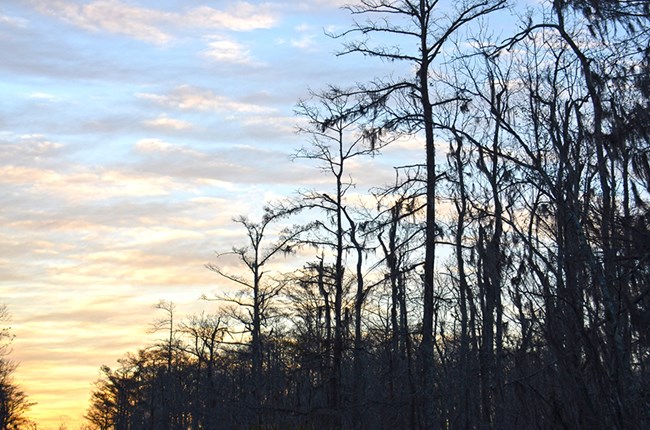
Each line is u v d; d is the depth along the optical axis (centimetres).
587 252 1350
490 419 2180
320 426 2723
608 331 1309
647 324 1261
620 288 1285
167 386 6994
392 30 2558
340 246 3147
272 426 2902
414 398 2544
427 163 2531
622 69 1524
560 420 1330
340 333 2870
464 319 2577
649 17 1512
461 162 2619
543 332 1445
